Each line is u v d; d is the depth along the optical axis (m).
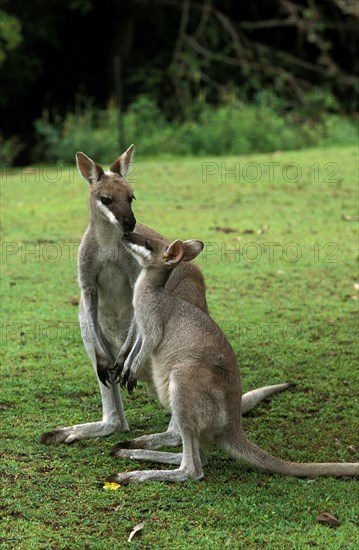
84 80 33.22
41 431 8.10
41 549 6.10
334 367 9.88
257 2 33.97
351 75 33.91
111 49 32.47
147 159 23.22
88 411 8.68
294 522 6.46
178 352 7.28
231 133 24.56
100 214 7.91
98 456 7.59
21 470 7.28
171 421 7.72
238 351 10.36
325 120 27.39
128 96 31.69
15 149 27.44
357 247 14.65
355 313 11.76
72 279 13.02
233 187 18.58
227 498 6.80
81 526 6.40
